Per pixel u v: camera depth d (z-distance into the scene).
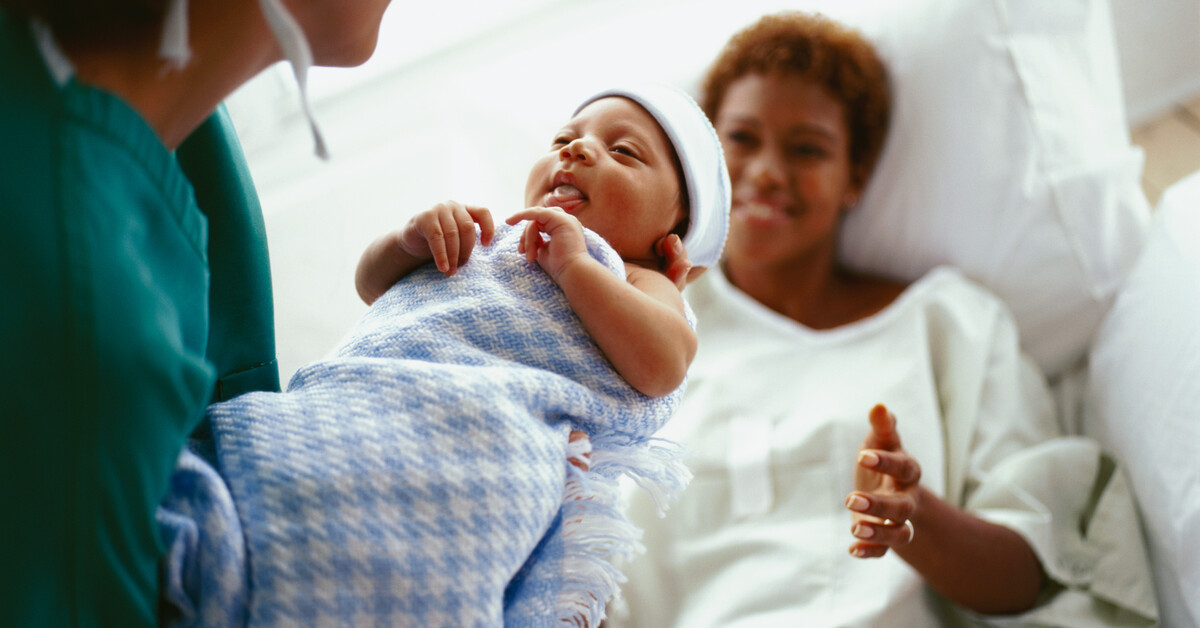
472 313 0.64
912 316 1.44
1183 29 1.88
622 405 0.65
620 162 0.81
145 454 0.44
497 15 1.86
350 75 1.76
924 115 1.50
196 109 0.49
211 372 0.47
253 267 0.69
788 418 1.36
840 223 1.60
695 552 1.28
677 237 0.81
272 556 0.47
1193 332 1.19
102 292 0.41
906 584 1.19
